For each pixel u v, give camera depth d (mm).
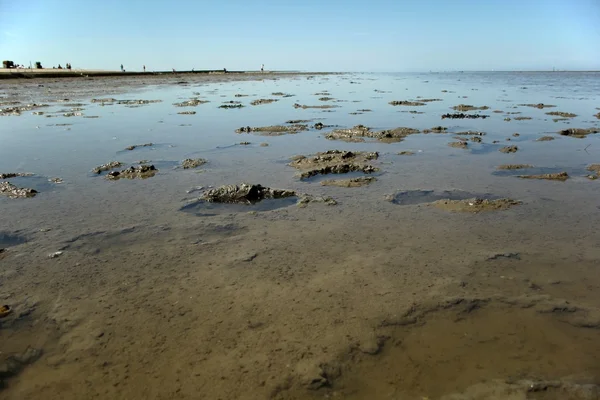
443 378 2688
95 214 5578
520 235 4863
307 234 4895
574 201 6059
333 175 7539
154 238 4805
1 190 6570
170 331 3156
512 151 9492
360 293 3639
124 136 11711
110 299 3582
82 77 54219
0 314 3387
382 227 5102
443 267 4102
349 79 65062
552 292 3668
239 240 4738
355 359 2854
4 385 2672
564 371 2736
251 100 24359
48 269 4094
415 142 10789
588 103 21297
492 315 3338
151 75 73812
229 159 8867
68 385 2662
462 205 5871
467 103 21656
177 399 2539
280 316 3320
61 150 9734
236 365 2805
